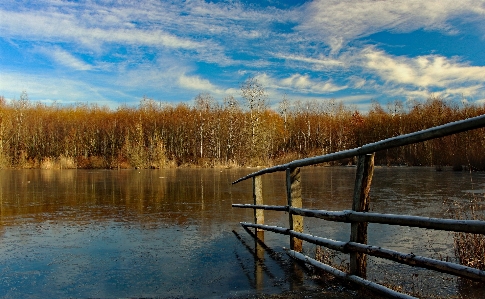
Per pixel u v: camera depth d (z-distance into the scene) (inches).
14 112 2267.5
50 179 909.2
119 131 2249.0
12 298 150.9
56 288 162.1
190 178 921.5
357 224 145.6
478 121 96.0
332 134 2347.4
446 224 104.7
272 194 533.6
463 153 1139.3
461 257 202.8
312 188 636.1
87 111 2962.6
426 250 229.8
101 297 150.7
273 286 156.6
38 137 2164.1
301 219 206.7
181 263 198.2
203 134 2073.1
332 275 165.3
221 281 166.7
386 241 252.2
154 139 1953.7
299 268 181.6
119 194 555.8
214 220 329.7
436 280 174.6
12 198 511.2
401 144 122.0
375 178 874.1
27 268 192.1
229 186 684.7
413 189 614.2
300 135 2374.5
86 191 606.5
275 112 2598.4
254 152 1754.4
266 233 275.7
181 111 2426.2
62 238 262.8
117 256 214.4
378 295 136.3
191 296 149.1
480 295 154.8
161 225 308.3
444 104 2204.7
